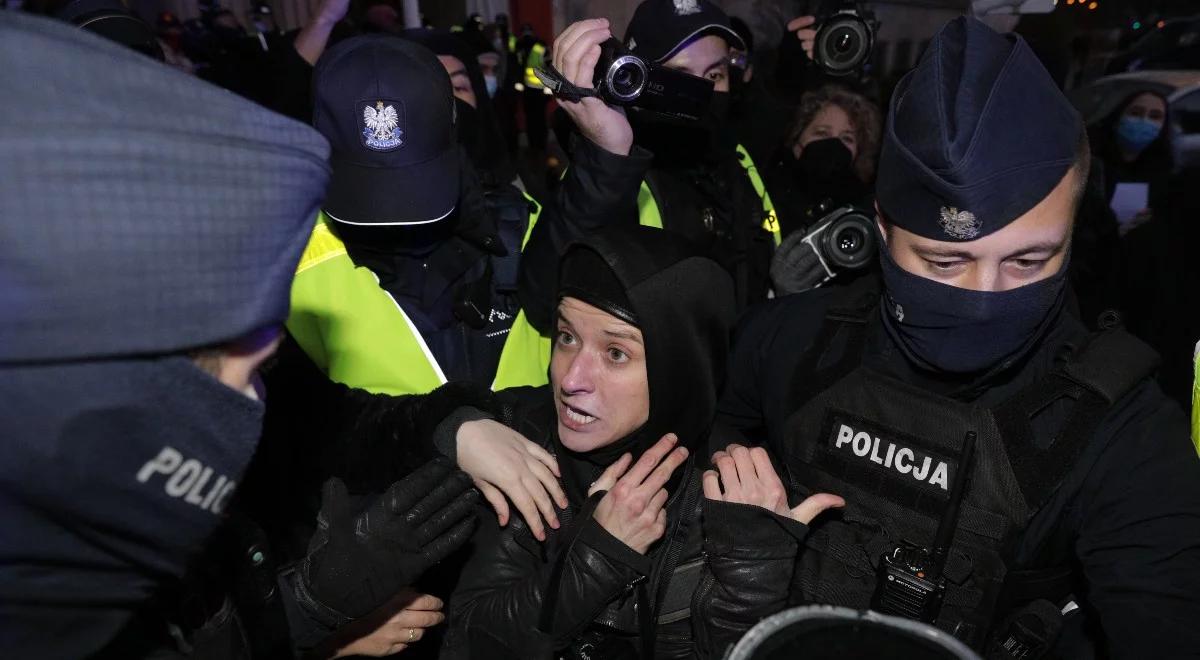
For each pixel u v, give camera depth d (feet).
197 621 2.64
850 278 5.28
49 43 1.46
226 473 1.85
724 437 4.14
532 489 3.55
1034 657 3.34
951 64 3.13
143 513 1.72
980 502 3.22
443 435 3.85
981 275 3.08
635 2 24.12
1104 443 3.06
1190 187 8.70
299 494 4.36
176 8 31.50
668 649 3.55
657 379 3.51
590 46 4.32
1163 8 12.87
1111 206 10.46
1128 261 9.07
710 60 6.10
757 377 4.25
